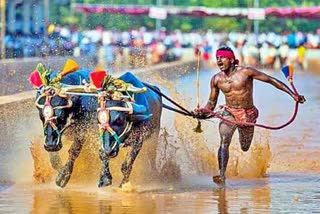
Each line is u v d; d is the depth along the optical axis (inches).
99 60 3253.0
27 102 1665.8
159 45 4458.7
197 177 1087.6
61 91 968.3
